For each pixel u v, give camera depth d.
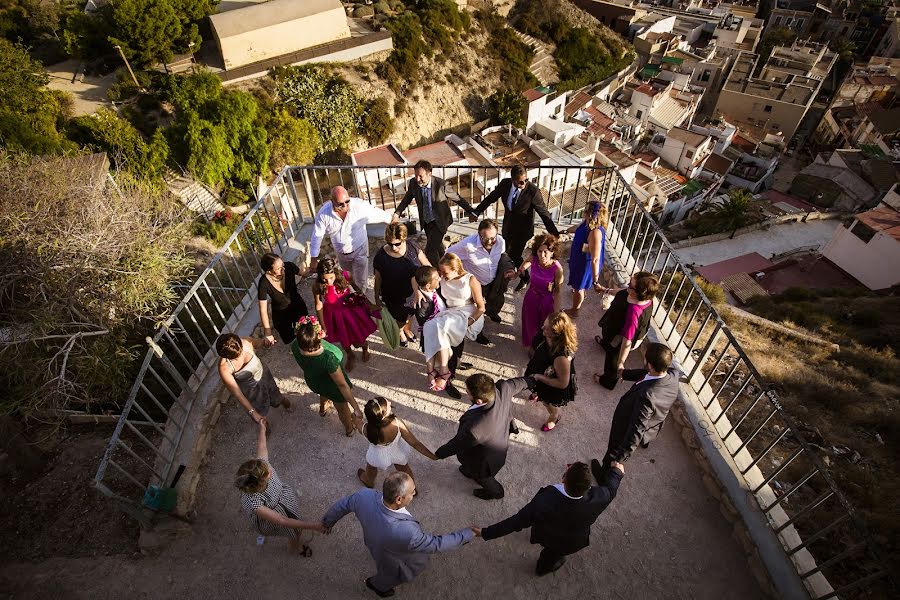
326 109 34.16
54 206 8.65
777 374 9.69
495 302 5.87
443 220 6.36
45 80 26.05
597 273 5.49
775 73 51.72
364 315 5.16
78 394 6.83
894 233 27.88
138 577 4.03
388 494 3.11
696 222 38.53
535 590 3.94
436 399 5.34
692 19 60.12
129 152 23.81
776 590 3.82
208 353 5.34
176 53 32.56
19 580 4.11
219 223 23.36
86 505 4.80
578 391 5.43
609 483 3.55
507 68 45.28
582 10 54.72
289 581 3.97
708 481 4.55
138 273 8.50
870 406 8.61
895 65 58.66
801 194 44.22
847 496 5.81
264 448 3.99
